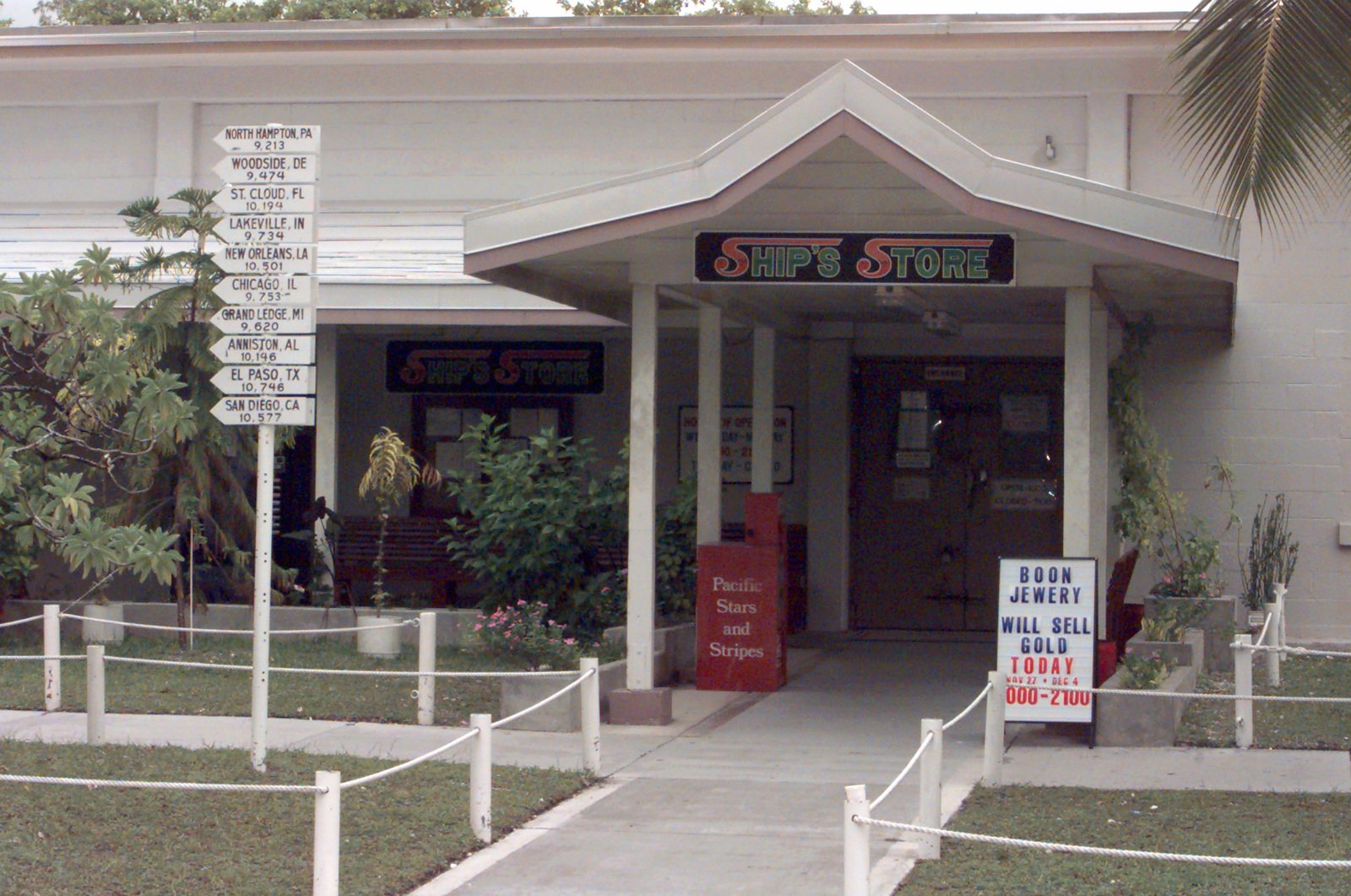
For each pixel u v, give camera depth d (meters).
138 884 6.75
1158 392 15.55
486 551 14.09
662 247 10.70
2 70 17.56
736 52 16.20
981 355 16.84
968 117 15.84
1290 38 8.39
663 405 17.72
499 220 10.03
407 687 12.02
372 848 7.37
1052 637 9.77
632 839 7.67
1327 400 15.27
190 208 17.00
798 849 7.44
